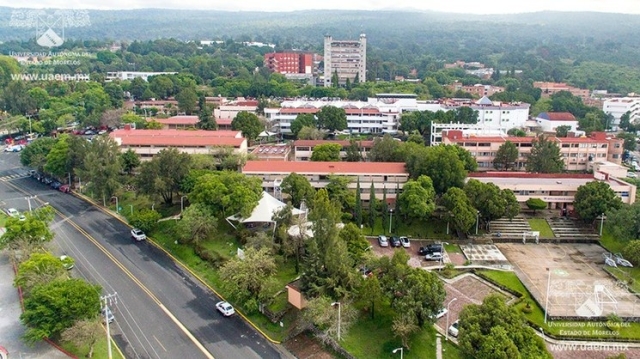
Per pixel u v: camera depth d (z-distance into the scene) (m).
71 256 117.31
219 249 117.94
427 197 129.75
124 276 108.88
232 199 123.31
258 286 96.38
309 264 95.06
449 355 83.75
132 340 86.94
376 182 145.00
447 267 111.69
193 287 105.38
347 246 103.69
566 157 182.62
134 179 151.25
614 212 126.31
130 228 135.50
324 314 84.88
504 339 71.62
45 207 125.25
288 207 113.31
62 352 82.88
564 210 144.00
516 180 147.12
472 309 79.50
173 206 144.50
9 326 90.06
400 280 88.69
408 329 81.50
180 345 86.06
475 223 130.88
